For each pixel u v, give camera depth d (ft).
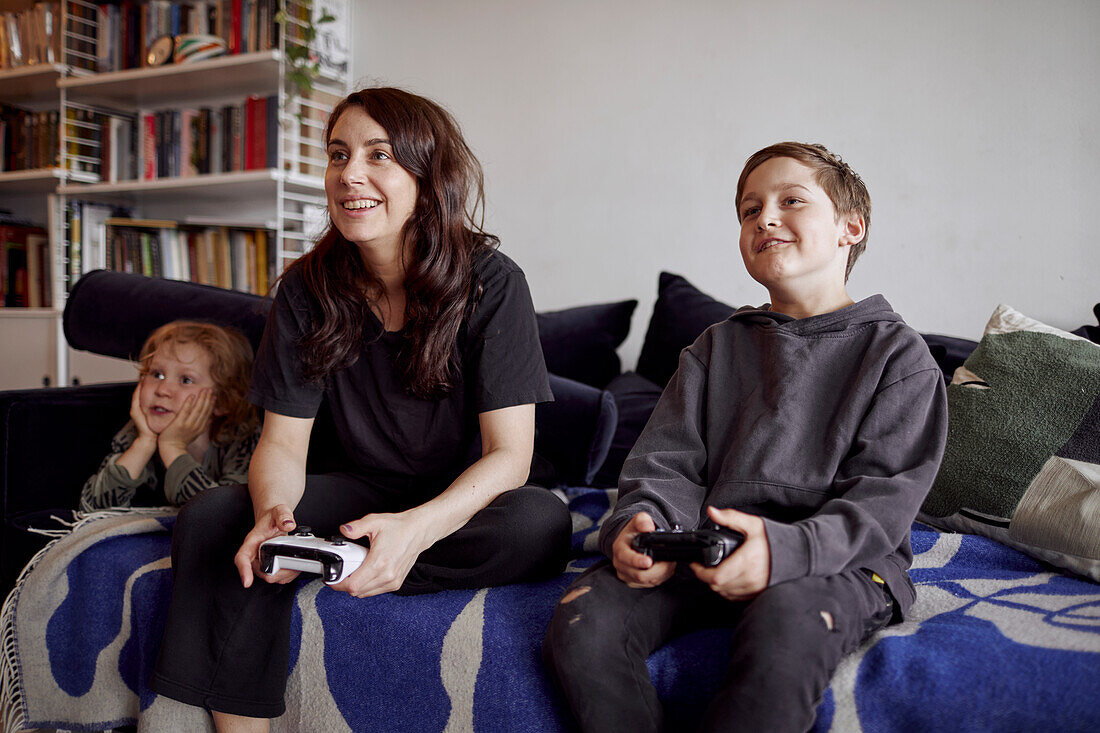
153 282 5.97
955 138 6.23
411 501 4.05
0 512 4.83
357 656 3.30
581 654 2.63
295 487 3.67
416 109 3.78
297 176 8.66
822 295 3.49
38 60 9.96
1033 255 5.99
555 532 3.46
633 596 2.85
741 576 2.58
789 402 3.25
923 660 2.54
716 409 3.47
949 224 6.28
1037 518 3.53
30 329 9.61
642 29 7.45
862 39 6.55
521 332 3.82
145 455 4.84
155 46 9.12
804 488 3.09
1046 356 3.95
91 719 3.94
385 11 8.79
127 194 9.98
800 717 2.36
